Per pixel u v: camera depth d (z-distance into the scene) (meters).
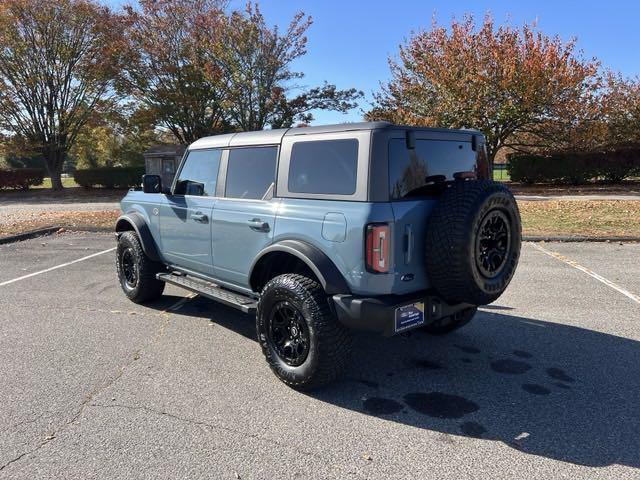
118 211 15.87
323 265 3.50
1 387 3.76
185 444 3.00
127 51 23.53
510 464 2.80
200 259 4.89
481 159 4.27
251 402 3.55
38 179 28.84
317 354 3.53
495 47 22.25
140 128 26.59
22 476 2.69
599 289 6.42
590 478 2.66
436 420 3.31
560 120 23.19
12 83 24.78
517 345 4.63
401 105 25.73
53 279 7.24
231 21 23.25
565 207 14.91
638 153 24.03
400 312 3.40
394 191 3.46
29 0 23.41
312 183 3.74
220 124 26.05
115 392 3.69
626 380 3.87
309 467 2.78
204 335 4.92
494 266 3.58
